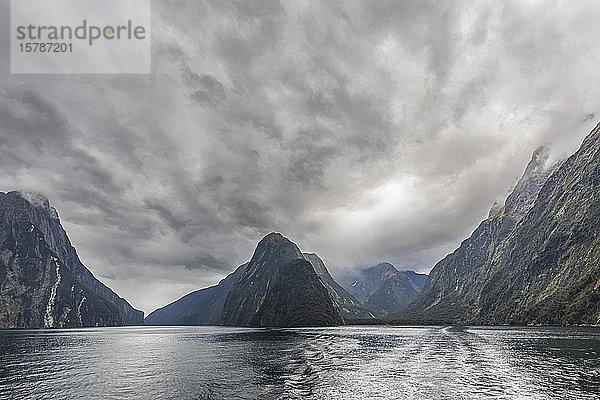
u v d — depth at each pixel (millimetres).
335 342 134500
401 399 47781
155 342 161375
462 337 150250
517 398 48031
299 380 60406
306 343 132125
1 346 138000
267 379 62000
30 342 160625
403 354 92312
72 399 52312
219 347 126438
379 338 152375
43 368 79500
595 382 56562
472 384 55625
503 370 66812
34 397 53844
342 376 63031
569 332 168250
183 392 54594
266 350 110375
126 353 111062
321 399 48125
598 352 89312
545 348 100125
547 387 53688
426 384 55938
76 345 144375
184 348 126125
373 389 53188
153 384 60781
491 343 118875
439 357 85312
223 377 65125
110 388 58594
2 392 56844
